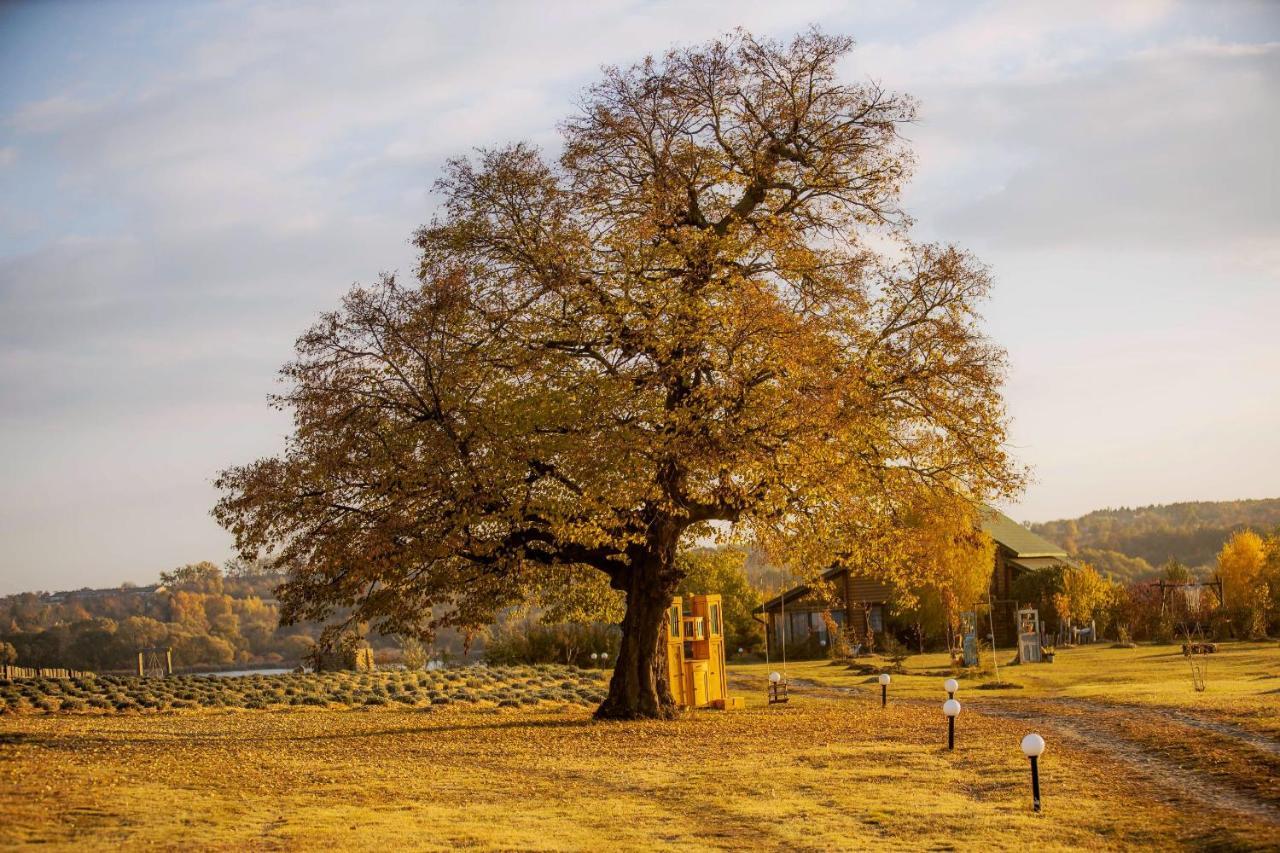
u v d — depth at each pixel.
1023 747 12.77
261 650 90.19
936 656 52.62
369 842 10.51
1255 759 15.11
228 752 17.25
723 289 22.23
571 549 24.03
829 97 24.17
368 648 49.31
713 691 28.53
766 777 15.29
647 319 22.19
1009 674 38.28
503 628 58.34
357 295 22.27
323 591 22.86
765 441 21.69
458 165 23.66
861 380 22.31
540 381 22.52
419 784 14.41
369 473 22.06
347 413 22.11
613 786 14.53
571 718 25.28
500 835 11.06
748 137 24.36
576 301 22.77
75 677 44.78
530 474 22.52
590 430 21.39
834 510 23.36
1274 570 54.47
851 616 60.06
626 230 22.83
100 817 11.08
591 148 23.41
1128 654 45.69
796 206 24.83
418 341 21.92
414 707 30.84
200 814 11.55
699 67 23.33
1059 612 55.88
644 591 24.38
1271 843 10.53
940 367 23.27
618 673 24.73
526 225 23.59
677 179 23.30
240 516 22.17
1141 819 12.00
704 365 21.92
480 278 23.08
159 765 15.18
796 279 23.80
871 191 24.70
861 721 23.58
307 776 14.75
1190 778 14.46
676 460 21.50
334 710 29.86
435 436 21.64
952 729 17.83
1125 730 19.53
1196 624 55.09
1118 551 171.62
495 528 22.83
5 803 11.52
